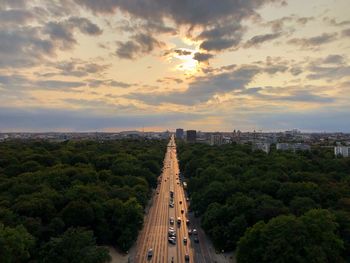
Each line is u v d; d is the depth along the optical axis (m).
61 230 175.25
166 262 178.50
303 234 144.12
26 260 153.88
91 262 148.38
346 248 159.50
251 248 154.88
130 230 198.00
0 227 147.12
